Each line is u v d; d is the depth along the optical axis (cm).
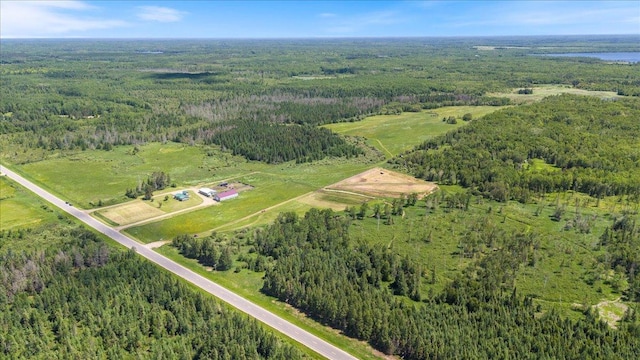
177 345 9719
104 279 11925
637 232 14450
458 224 15550
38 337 9869
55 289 11381
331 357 9844
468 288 11431
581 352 9369
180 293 11431
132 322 10444
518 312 10531
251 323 10362
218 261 13562
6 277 11750
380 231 15212
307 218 15662
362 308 10544
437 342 9475
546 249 13700
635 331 10031
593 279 12162
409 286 11912
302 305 11550
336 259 12925
